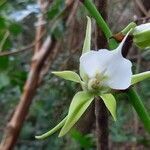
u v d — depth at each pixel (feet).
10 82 2.21
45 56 2.10
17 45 2.79
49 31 2.08
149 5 1.73
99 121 0.95
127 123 2.62
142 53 2.45
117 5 2.19
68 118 0.84
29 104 2.06
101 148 0.96
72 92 1.97
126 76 0.85
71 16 2.04
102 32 0.93
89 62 0.87
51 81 2.24
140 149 2.62
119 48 0.86
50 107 2.42
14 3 2.37
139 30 0.90
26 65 2.63
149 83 2.56
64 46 2.21
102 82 0.86
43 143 2.64
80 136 1.74
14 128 2.02
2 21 2.05
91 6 0.91
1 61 2.15
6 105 2.96
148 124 0.87
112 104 0.83
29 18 2.74
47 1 2.19
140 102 0.87
